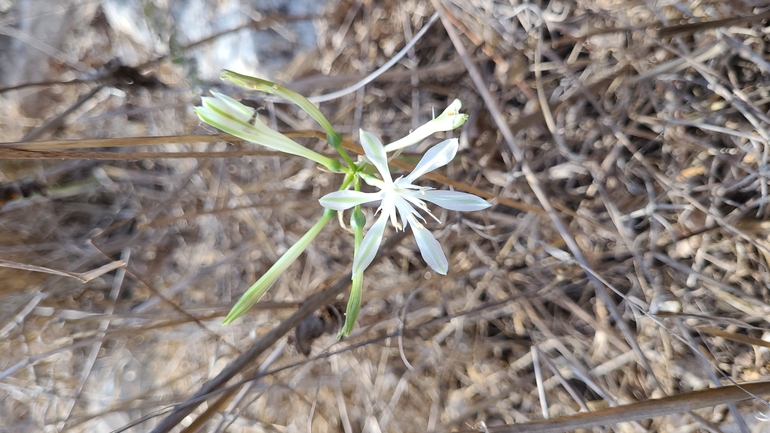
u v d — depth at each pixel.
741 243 0.22
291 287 0.29
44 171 0.29
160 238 0.31
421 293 0.28
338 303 0.26
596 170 0.24
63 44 0.33
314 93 0.29
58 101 0.31
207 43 0.26
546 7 0.27
